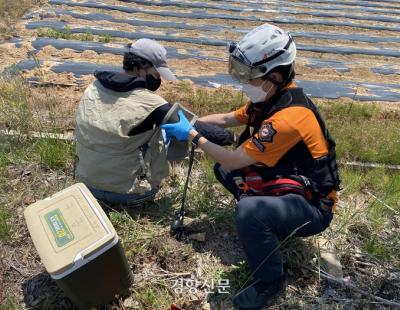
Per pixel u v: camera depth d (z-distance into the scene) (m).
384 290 2.77
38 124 3.86
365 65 6.52
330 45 7.32
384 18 9.11
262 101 2.56
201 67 5.78
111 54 5.78
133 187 2.91
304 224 2.43
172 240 2.96
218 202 3.32
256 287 2.57
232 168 2.57
